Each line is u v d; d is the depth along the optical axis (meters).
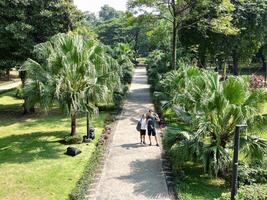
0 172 13.91
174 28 29.03
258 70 58.12
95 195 11.77
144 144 17.56
